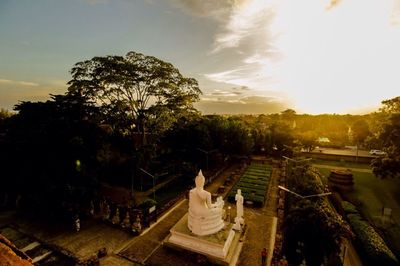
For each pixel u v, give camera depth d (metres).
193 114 41.12
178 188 36.34
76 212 23.34
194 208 20.42
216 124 47.19
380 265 18.23
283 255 18.09
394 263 17.95
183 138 41.34
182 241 20.17
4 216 25.05
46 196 22.78
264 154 61.81
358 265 19.55
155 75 35.56
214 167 46.22
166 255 19.44
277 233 21.89
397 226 25.78
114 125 33.81
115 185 35.94
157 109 34.88
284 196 31.20
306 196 23.06
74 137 24.05
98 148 26.67
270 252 20.22
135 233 22.16
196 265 18.27
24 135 23.52
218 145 45.81
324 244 16.59
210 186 37.00
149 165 35.88
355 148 73.38
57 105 26.59
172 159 41.38
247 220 26.00
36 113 24.94
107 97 33.84
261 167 47.25
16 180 23.39
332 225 16.77
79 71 32.91
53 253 19.47
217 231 20.59
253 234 23.12
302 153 62.62
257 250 20.55
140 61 35.78
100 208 25.88
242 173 44.28
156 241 21.38
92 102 29.66
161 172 39.34
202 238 19.48
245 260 19.22
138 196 32.22
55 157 23.56
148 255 19.42
